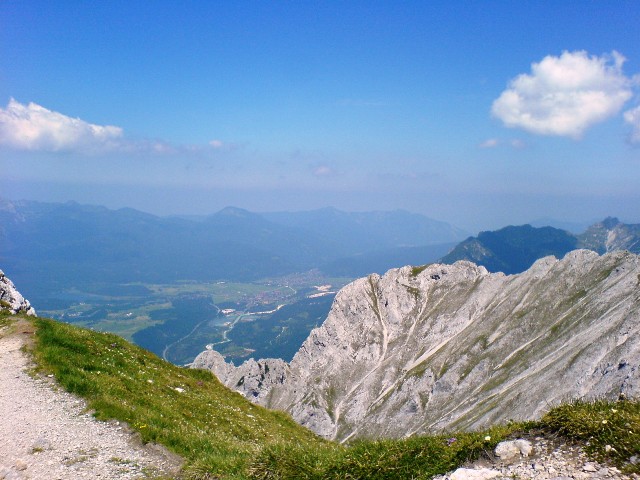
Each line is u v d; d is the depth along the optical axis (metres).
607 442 10.93
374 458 14.28
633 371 127.06
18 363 27.97
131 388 27.72
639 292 175.00
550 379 158.12
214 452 19.91
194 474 16.92
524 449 11.85
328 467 14.60
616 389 128.75
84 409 22.86
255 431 29.94
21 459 17.91
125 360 33.50
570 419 12.00
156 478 17.09
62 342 31.64
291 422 40.38
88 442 19.69
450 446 13.43
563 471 10.55
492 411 163.12
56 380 25.89
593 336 168.00
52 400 23.66
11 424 20.89
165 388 31.11
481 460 12.30
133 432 20.92
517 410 153.88
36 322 34.72
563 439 11.84
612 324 163.25
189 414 27.55
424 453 13.76
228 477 15.90
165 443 20.06
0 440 19.41
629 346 140.75
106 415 22.17
